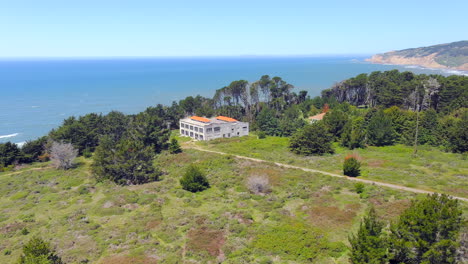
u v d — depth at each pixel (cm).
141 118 11694
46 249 3747
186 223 5162
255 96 15975
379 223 3862
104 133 11612
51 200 6556
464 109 10988
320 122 11506
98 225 5231
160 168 8550
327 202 5834
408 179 7031
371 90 15462
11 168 9200
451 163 8112
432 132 10262
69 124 11475
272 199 6069
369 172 7631
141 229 5000
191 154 9762
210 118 13738
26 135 16375
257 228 4862
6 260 4275
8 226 5272
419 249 3494
